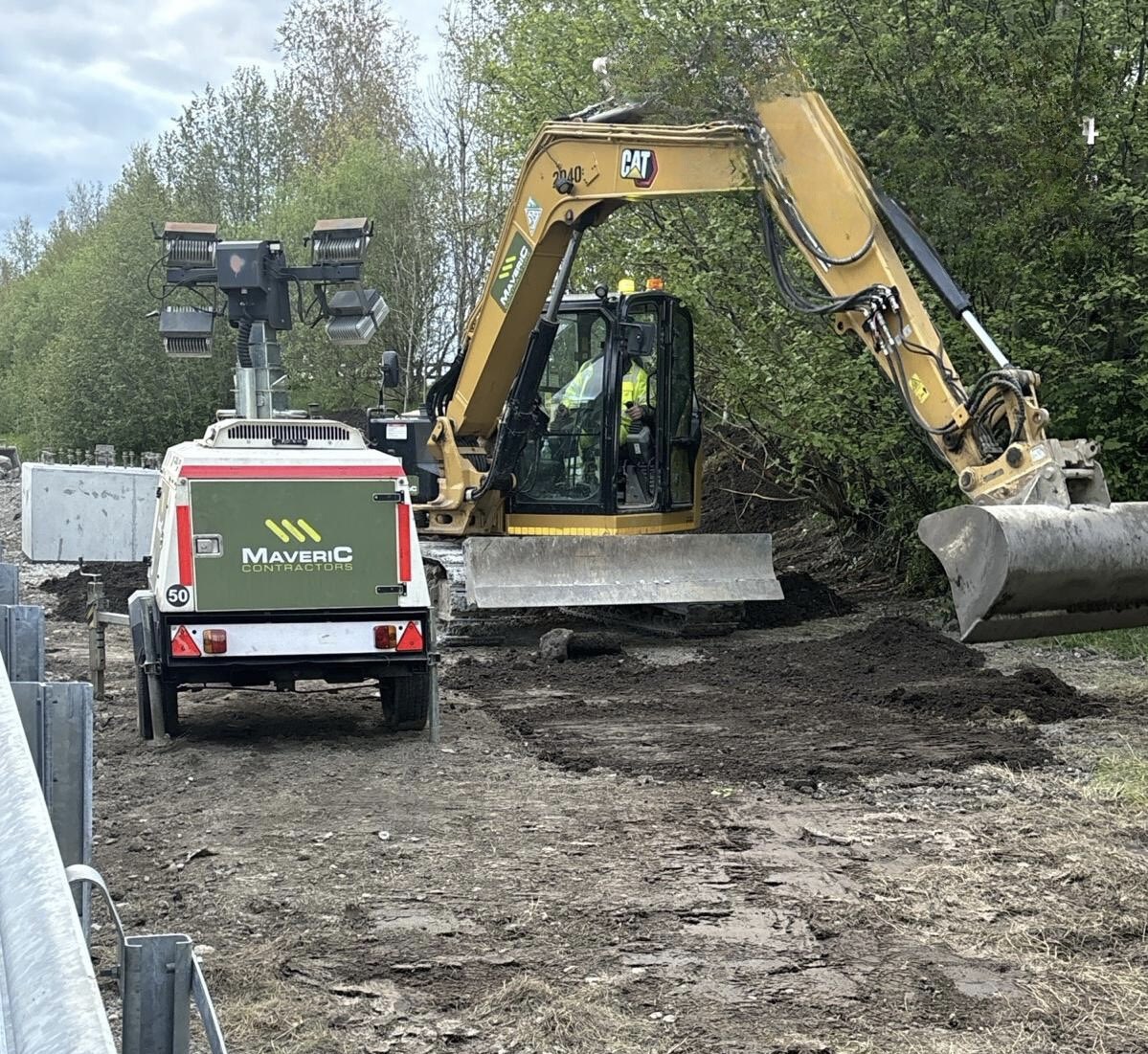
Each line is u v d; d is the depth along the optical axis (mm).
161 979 2115
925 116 12148
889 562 16484
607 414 12969
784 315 13125
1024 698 9414
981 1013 4555
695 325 13953
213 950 5133
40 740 3373
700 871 6035
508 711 9672
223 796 7375
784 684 10609
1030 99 11531
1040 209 11367
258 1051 4258
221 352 34062
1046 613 7844
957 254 11836
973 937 5250
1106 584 7875
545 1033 4383
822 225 9492
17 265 77938
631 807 7105
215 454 8391
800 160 9625
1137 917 5457
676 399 13594
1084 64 11820
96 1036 1247
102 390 34562
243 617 8242
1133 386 12242
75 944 1420
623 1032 4395
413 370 30328
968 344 12078
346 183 30766
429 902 5668
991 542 7598
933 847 6371
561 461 13320
